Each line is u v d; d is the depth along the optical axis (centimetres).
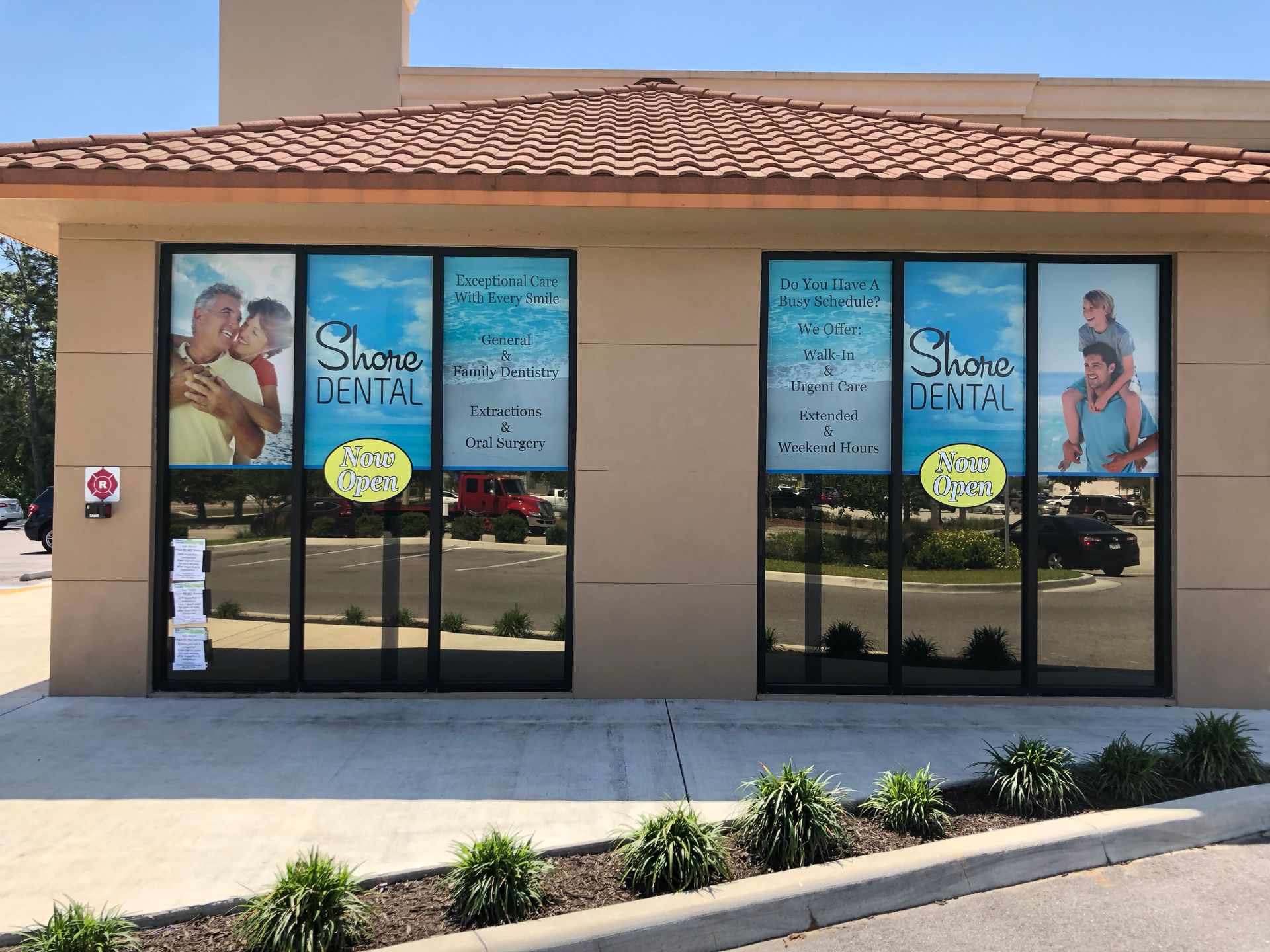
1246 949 385
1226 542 714
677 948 381
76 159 638
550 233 721
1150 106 1038
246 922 372
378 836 460
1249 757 547
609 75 1102
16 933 365
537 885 398
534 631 725
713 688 716
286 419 725
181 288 721
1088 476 729
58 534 705
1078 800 505
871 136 805
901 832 465
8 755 577
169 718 655
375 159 665
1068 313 730
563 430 730
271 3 1111
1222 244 715
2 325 4738
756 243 721
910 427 732
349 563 724
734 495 718
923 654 727
